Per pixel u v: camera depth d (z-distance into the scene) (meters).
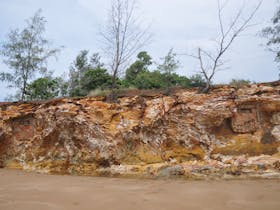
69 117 14.21
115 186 10.09
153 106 13.84
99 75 24.77
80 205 7.62
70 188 9.78
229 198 8.17
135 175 12.14
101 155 13.06
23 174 13.12
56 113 14.70
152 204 7.64
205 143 12.91
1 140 15.73
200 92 13.95
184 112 13.49
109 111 14.05
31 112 15.92
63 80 29.03
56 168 13.62
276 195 8.31
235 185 9.88
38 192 9.22
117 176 12.30
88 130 13.69
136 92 15.18
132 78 28.14
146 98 14.37
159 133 13.52
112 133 13.36
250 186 9.63
